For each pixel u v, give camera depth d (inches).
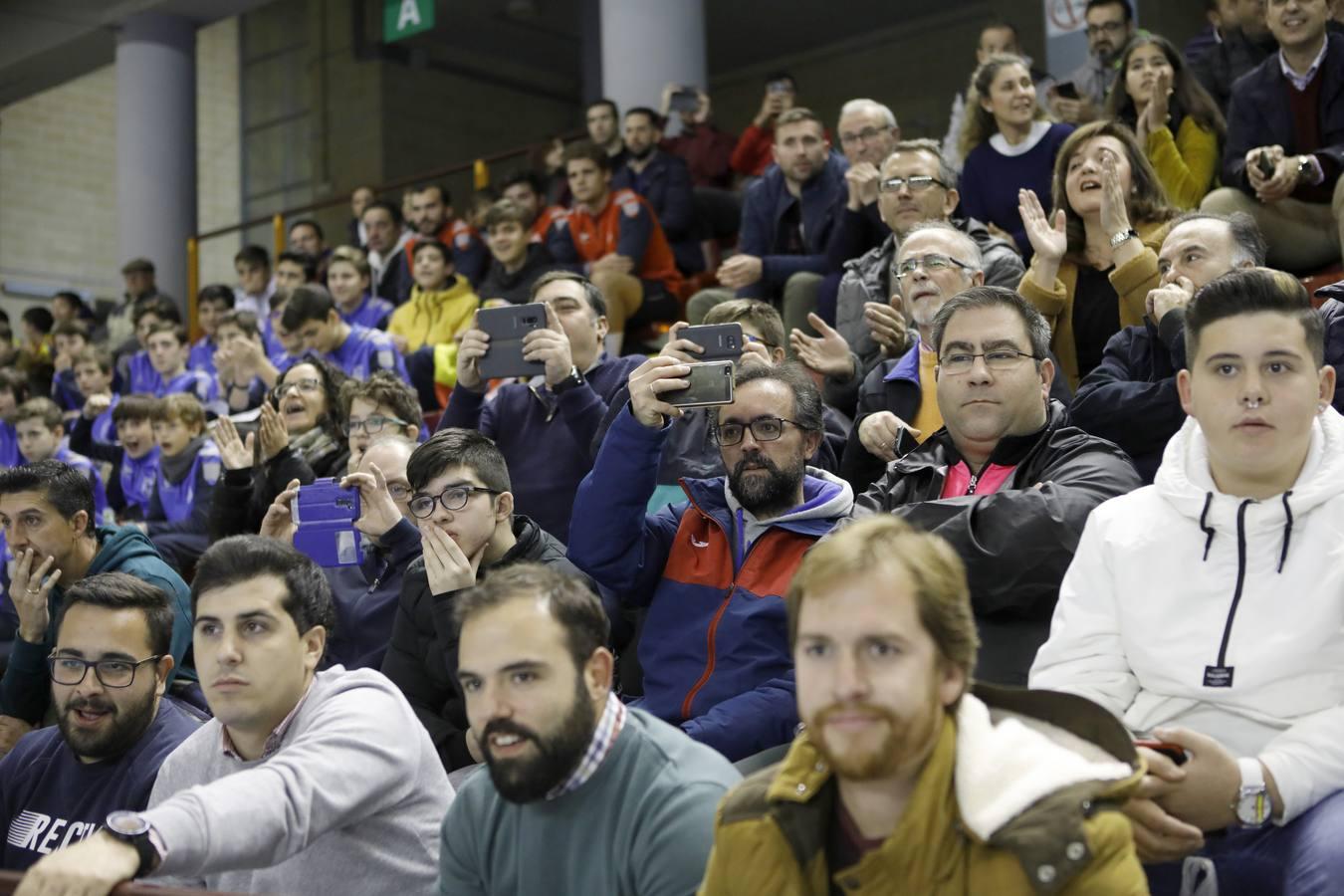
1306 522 95.7
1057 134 219.6
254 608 108.0
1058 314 175.6
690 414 166.9
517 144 614.9
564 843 88.7
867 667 67.4
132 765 123.6
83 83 581.0
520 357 169.9
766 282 245.6
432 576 130.6
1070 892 67.2
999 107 220.8
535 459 179.9
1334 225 194.1
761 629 124.9
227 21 594.9
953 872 68.7
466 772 129.6
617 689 142.0
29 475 162.2
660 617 130.8
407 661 138.3
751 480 128.0
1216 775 86.7
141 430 264.8
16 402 331.0
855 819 71.8
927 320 167.5
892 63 561.6
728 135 355.9
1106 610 100.8
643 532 132.0
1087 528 103.8
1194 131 219.8
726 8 551.8
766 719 119.0
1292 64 205.5
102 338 454.3
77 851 88.0
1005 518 113.2
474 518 138.1
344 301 323.0
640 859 86.4
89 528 165.9
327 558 158.6
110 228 584.4
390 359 265.4
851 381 183.8
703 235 338.3
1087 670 99.9
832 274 227.5
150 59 474.0
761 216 264.1
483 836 92.3
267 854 97.0
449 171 406.3
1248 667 94.3
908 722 67.4
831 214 251.8
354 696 108.5
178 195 474.6
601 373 187.8
